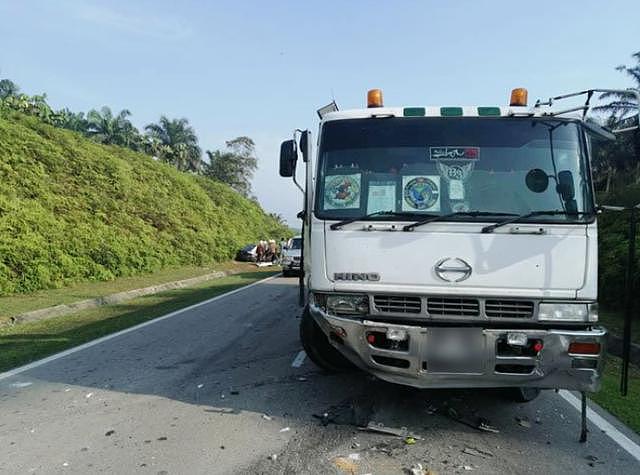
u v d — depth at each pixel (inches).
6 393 229.8
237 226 1621.6
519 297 167.3
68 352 311.3
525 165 179.2
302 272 265.6
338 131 191.6
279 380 244.8
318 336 229.9
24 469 153.9
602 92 177.9
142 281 774.5
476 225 171.6
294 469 153.3
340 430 183.5
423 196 179.6
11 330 398.9
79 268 708.0
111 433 181.2
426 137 186.1
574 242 169.2
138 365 277.3
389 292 173.5
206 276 941.8
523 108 183.8
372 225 177.2
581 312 167.2
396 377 172.9
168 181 1382.9
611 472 154.7
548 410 208.7
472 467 155.9
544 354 163.3
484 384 168.4
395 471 152.4
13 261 600.4
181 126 2209.6
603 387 245.4
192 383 241.8
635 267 418.0
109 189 1043.9
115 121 1958.7
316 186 187.5
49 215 760.3
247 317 445.7
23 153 889.5
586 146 179.0
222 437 177.2
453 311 170.6
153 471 152.3
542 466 157.9
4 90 1646.2
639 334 360.5
